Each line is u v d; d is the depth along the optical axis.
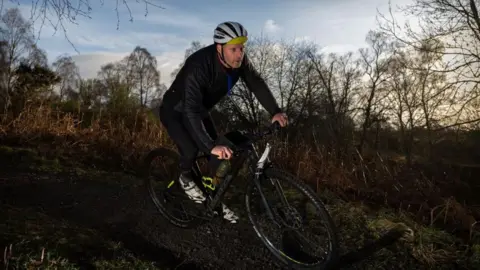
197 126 2.97
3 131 6.45
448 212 3.84
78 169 5.12
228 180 3.21
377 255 3.09
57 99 8.84
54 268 2.57
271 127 3.01
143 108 8.73
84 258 2.81
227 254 3.19
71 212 3.76
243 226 3.64
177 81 3.25
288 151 5.76
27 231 3.02
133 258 2.95
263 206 3.07
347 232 3.44
